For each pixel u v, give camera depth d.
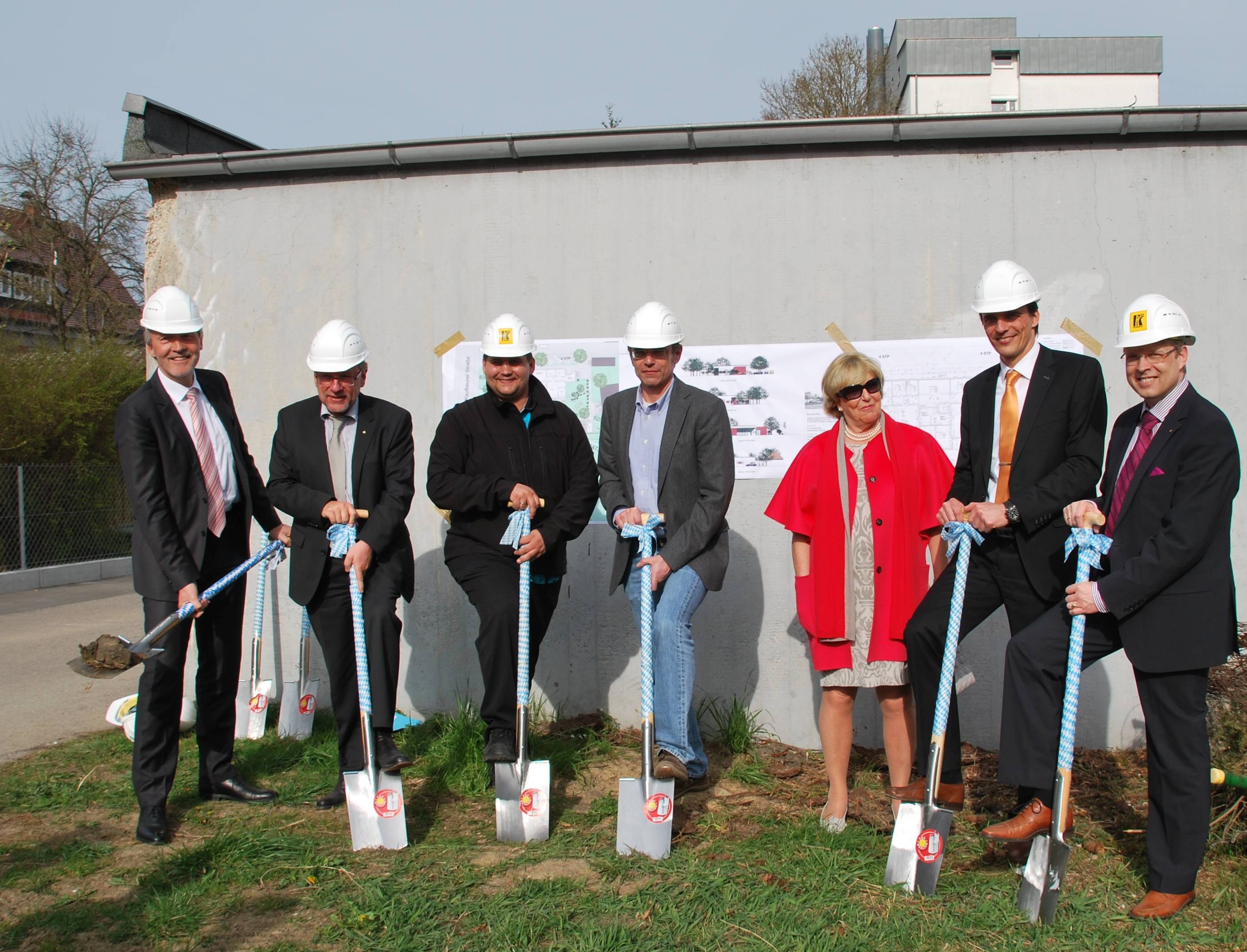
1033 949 2.86
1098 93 34.56
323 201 5.30
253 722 5.01
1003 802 4.13
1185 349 3.17
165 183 5.41
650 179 5.05
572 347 5.11
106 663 3.45
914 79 34.25
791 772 4.50
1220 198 4.77
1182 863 3.04
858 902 3.13
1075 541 3.25
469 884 3.22
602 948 2.81
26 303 19.89
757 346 4.99
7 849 3.60
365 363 4.07
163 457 3.77
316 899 3.15
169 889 3.24
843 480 3.78
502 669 3.74
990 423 3.72
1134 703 4.80
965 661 4.85
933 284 4.90
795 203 4.96
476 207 5.18
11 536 13.39
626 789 3.47
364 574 3.93
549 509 4.05
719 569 3.93
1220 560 3.02
